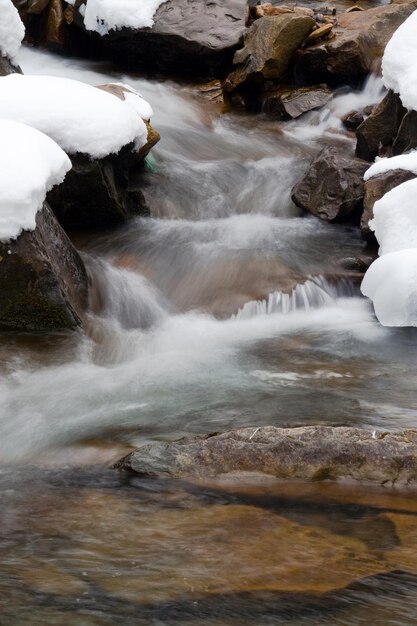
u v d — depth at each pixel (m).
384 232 7.17
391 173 7.78
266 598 3.03
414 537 3.55
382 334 6.51
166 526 3.62
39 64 11.67
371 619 2.92
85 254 7.32
